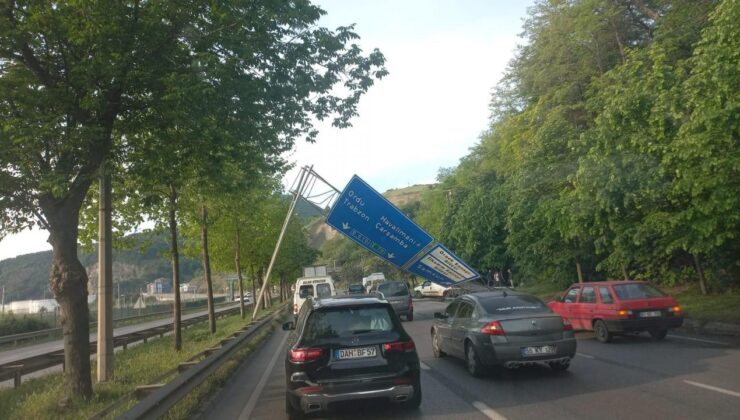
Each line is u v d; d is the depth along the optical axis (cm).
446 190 5934
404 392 777
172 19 990
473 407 828
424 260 2333
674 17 2344
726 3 1252
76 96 982
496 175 5009
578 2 2961
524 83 3491
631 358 1172
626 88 1644
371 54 1195
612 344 1409
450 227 5088
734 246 1722
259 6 1054
